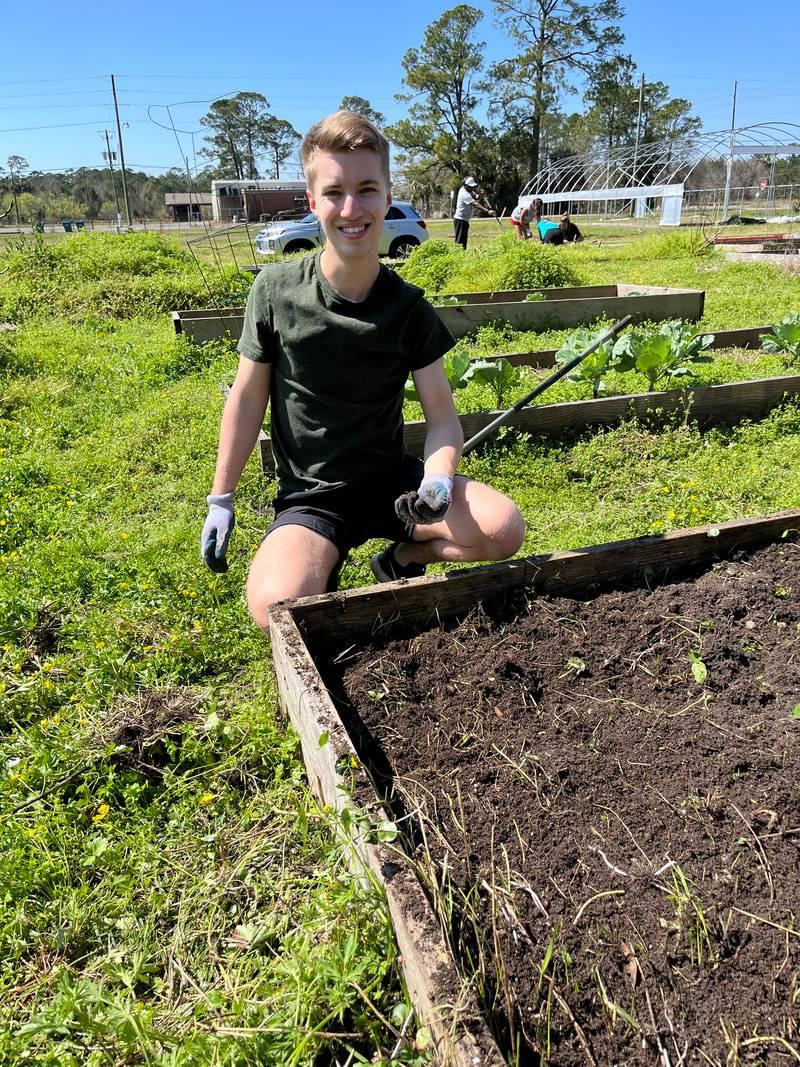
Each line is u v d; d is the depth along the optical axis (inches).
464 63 2183.8
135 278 452.8
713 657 94.7
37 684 109.2
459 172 2267.5
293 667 82.8
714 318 350.0
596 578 107.6
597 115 2461.9
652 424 205.0
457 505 103.7
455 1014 49.8
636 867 68.6
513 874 67.6
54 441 217.8
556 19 2100.1
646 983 59.1
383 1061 54.7
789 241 672.4
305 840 78.8
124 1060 61.0
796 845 70.6
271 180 1492.4
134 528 160.7
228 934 72.9
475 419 191.2
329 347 95.3
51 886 77.5
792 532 118.0
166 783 90.0
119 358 308.7
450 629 99.0
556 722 85.4
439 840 70.6
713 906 64.6
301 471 104.1
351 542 106.9
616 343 220.2
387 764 80.2
